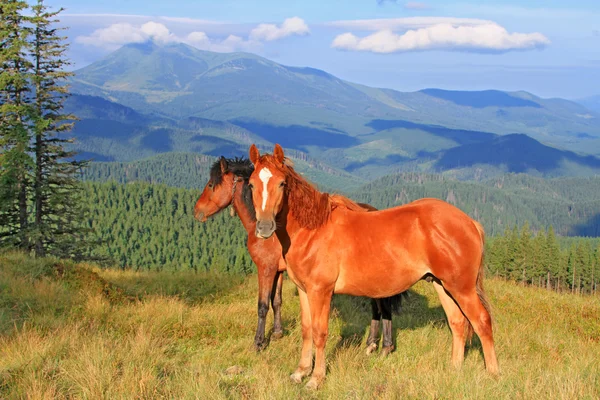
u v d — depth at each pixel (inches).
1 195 783.1
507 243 2987.2
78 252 851.4
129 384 217.6
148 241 4539.9
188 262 3964.1
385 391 208.5
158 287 583.2
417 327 339.0
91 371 224.2
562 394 192.9
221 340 328.5
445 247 238.4
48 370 236.5
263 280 317.4
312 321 247.9
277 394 213.0
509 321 366.3
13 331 301.4
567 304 446.3
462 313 257.0
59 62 833.5
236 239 4517.7
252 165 353.7
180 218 4877.0
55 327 319.0
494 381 218.1
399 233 243.6
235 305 428.8
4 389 220.4
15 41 778.2
